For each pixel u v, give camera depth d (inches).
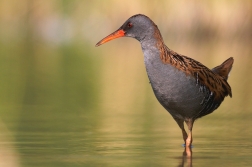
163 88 451.5
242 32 1161.4
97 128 514.0
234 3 1157.7
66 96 690.2
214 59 938.7
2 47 1175.6
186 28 1173.7
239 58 994.7
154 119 560.7
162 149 434.0
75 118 561.6
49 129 508.4
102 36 1253.7
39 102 652.7
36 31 1330.0
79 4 1285.7
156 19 1187.9
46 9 1325.0
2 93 706.8
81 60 1010.1
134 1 1207.6
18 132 494.3
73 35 1289.4
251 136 480.7
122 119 558.6
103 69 908.0
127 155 412.8
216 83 473.7
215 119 564.1
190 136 451.2
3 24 1355.8
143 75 852.0
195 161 393.7
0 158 402.0
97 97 686.5
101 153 418.9
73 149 431.5
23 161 393.7
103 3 1253.7
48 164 384.8
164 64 448.5
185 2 1174.3
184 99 452.1
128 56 1071.0
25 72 874.1
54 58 1034.7
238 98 678.5
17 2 1348.4
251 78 812.6
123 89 739.4
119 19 1228.5
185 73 449.1
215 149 433.1
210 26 1169.4
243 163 386.6
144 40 460.8
